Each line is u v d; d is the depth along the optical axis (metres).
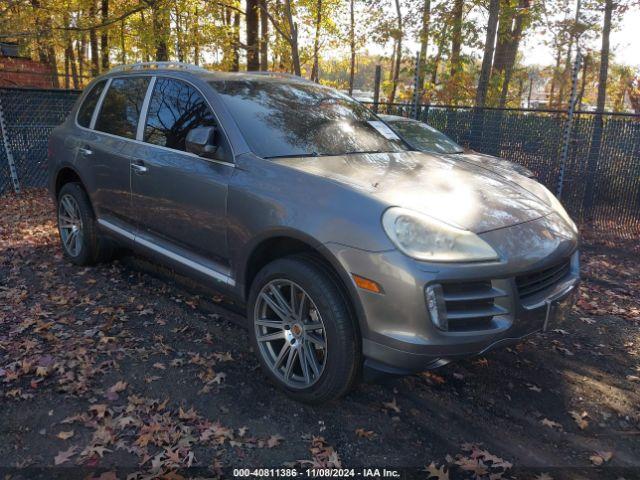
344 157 3.56
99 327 3.96
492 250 2.74
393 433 2.90
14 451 2.62
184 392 3.19
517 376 3.59
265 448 2.72
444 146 7.80
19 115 8.84
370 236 2.69
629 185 7.45
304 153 3.54
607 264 6.27
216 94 3.75
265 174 3.24
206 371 3.43
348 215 2.80
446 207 2.91
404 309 2.61
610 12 13.66
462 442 2.86
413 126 8.23
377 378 2.80
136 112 4.43
